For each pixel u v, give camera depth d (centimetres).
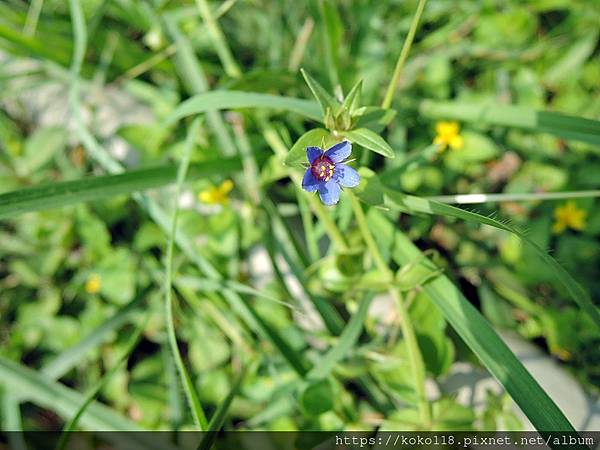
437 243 19
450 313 13
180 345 19
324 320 17
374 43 20
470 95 20
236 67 19
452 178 19
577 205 18
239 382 16
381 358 16
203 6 18
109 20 22
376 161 20
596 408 16
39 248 20
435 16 21
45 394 16
